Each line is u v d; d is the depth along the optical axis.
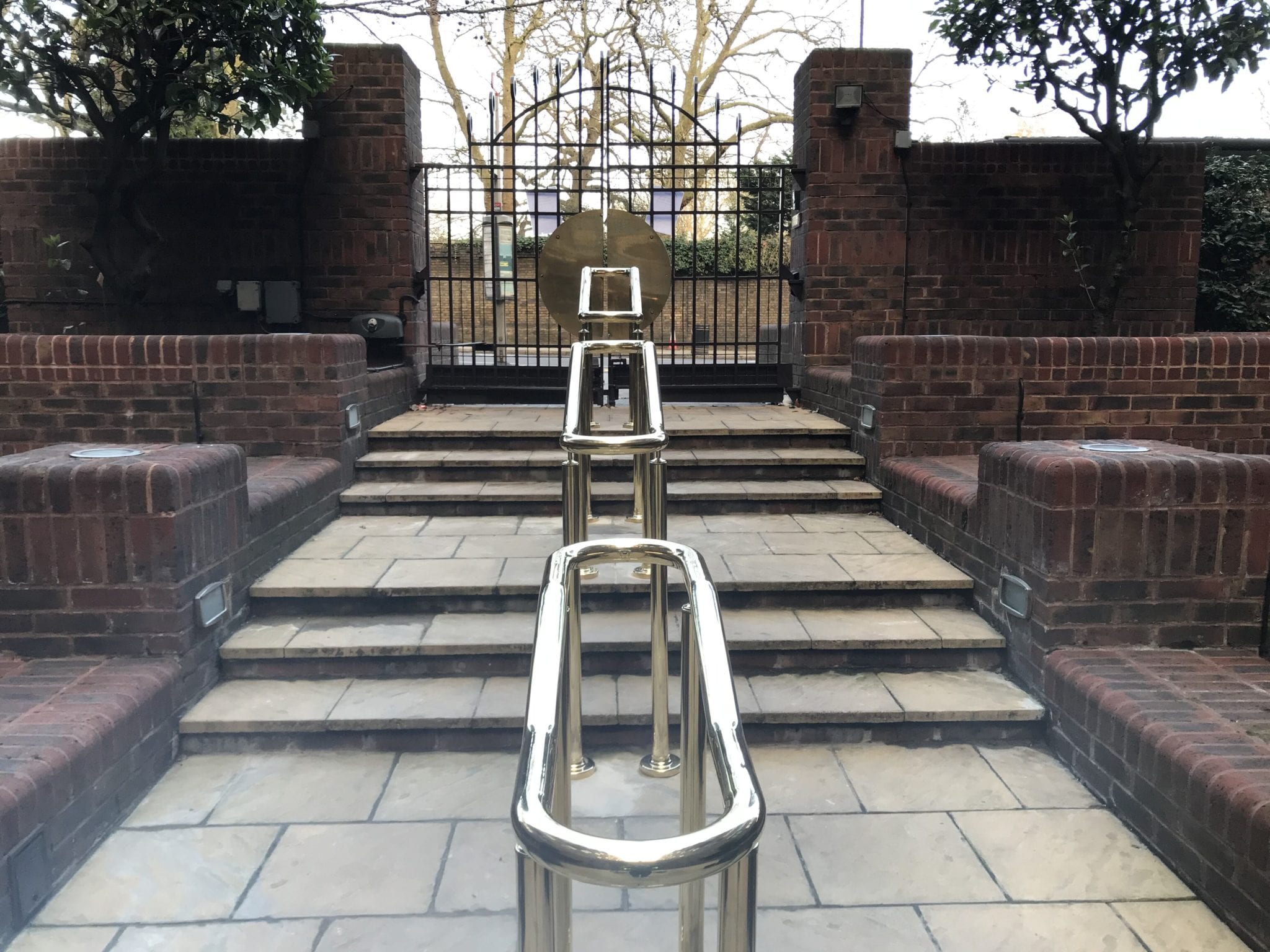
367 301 7.28
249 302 7.11
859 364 5.81
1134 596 3.28
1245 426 5.30
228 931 2.29
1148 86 6.39
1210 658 3.21
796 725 3.32
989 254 7.31
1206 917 2.35
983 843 2.70
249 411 5.25
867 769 3.14
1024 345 5.27
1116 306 7.11
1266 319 9.13
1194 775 2.44
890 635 3.69
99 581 3.15
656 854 1.08
